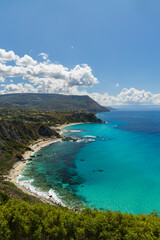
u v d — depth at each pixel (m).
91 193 58.28
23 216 26.06
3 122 123.62
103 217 27.95
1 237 22.48
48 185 63.38
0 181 57.69
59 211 29.64
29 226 25.47
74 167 83.19
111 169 80.69
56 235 24.14
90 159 95.81
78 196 56.09
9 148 99.62
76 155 103.69
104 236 24.64
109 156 101.44
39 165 85.19
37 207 29.61
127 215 29.08
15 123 140.38
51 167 82.69
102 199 54.59
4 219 24.80
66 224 25.84
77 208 48.88
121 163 89.00
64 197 55.06
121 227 26.05
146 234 23.61
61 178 70.12
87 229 25.97
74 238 24.91
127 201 53.78
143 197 56.22
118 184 65.31
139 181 68.00
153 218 29.00
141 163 88.94
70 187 62.31
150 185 64.50
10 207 28.08
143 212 48.69
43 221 26.17
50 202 50.78
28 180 66.94
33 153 107.25
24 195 49.44
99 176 72.69
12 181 64.62
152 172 76.94
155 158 96.94
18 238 25.83
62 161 92.06
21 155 95.12
